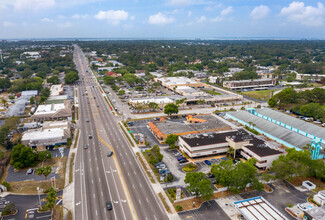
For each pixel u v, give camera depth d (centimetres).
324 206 8875
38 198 10050
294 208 9381
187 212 9175
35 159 12912
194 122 18488
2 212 9012
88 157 13550
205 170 12219
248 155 12875
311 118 19825
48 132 15675
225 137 14500
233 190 10181
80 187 10788
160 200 9900
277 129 16750
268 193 10388
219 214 9062
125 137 16362
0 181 11256
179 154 13812
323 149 13812
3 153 13738
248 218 8400
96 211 9231
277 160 11550
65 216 8950
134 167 12506
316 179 11481
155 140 15888
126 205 9588
